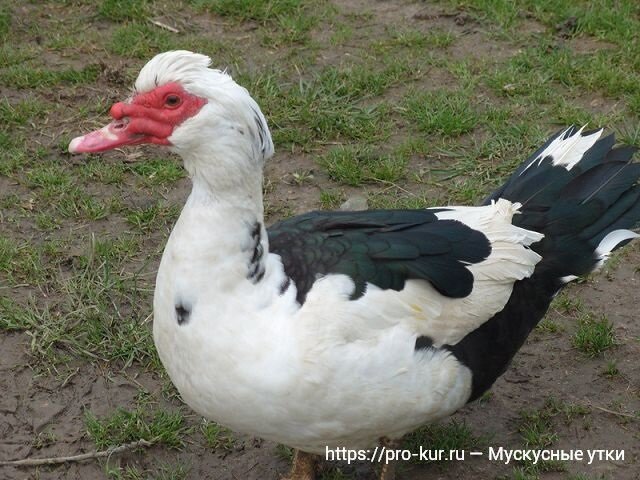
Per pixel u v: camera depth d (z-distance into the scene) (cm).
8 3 206
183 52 101
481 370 114
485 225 116
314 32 199
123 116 103
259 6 204
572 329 140
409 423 111
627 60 187
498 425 128
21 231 154
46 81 183
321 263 107
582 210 123
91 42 196
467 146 170
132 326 138
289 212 158
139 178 164
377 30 200
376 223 112
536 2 202
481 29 199
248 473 123
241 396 104
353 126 173
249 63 189
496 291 113
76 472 123
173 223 156
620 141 168
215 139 100
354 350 104
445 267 110
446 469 123
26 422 128
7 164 164
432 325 109
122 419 127
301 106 177
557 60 186
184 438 127
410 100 178
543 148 129
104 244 150
